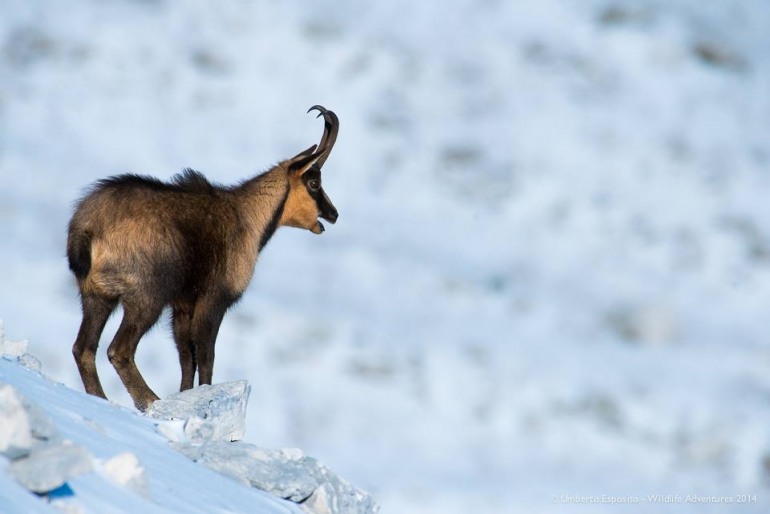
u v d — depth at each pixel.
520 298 181.38
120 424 22.22
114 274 32.31
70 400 22.27
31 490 15.53
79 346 31.92
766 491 111.25
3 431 15.94
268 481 23.25
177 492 19.12
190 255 34.03
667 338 169.38
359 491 26.05
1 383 16.88
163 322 35.78
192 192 34.81
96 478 17.09
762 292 196.62
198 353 35.22
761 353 164.62
